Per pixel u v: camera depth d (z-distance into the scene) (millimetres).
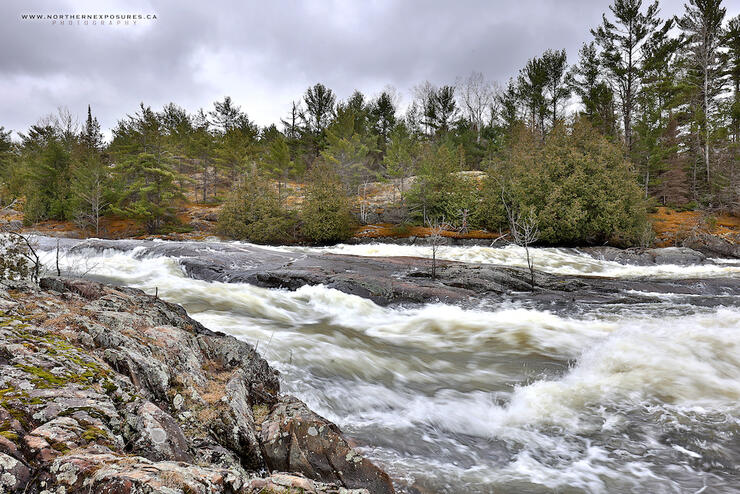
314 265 17641
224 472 2398
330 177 34625
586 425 5512
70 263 17375
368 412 5781
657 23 39000
